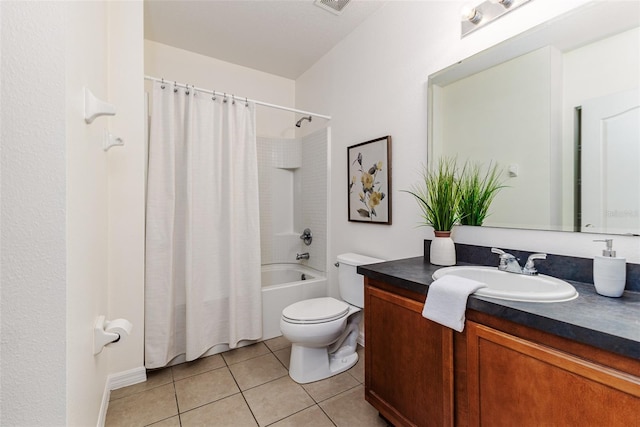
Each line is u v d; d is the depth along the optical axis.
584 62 1.14
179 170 1.98
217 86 2.84
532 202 1.30
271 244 3.10
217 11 2.13
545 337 0.81
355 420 1.42
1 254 0.56
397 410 1.26
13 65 0.57
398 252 1.96
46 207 0.59
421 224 1.79
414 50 1.83
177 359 1.96
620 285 0.94
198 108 2.03
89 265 0.97
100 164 1.29
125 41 1.70
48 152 0.60
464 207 1.55
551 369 0.79
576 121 1.17
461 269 1.34
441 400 1.07
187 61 2.69
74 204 0.71
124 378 1.69
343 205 2.48
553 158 1.23
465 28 1.54
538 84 1.27
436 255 1.49
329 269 2.66
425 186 1.76
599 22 1.11
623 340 0.65
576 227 1.17
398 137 1.95
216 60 2.84
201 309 2.01
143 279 1.76
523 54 1.32
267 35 2.43
